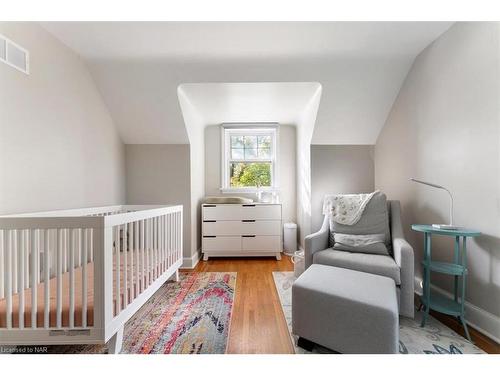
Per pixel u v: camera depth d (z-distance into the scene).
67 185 2.06
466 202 1.80
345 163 3.16
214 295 2.27
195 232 3.36
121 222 1.47
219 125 3.96
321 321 1.44
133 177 3.16
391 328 1.26
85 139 2.32
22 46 1.63
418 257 2.34
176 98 2.67
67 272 1.85
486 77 1.63
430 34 1.99
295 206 3.99
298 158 3.82
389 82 2.55
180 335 1.64
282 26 1.85
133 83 2.51
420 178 2.30
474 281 1.75
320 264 2.05
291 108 3.34
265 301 2.15
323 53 2.22
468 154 1.78
